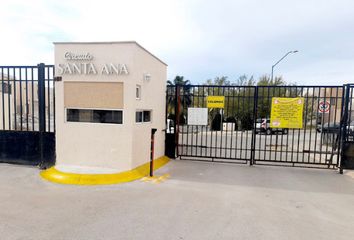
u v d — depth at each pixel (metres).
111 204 4.09
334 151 7.71
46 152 6.21
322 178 6.28
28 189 4.78
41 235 3.02
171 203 4.19
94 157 5.88
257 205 4.22
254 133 7.65
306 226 3.45
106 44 5.62
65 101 5.92
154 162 7.15
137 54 5.77
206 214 3.76
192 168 7.02
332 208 4.18
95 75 5.71
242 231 3.24
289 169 7.26
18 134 6.53
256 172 6.76
